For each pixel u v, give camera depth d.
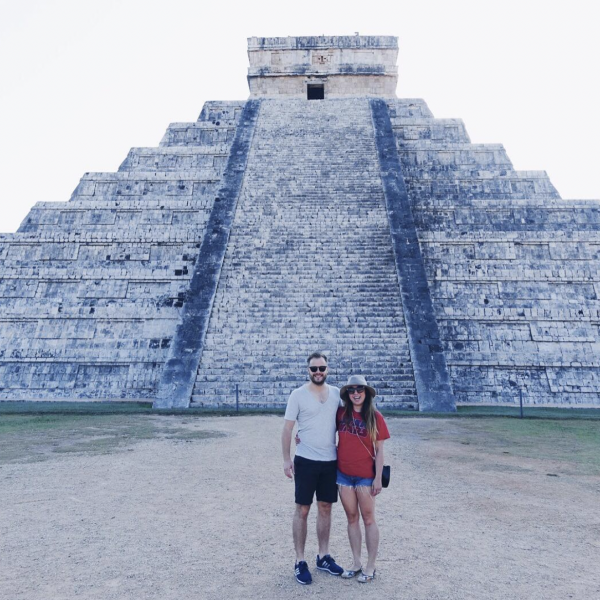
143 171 29.25
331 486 5.08
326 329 18.88
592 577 4.89
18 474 8.40
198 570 5.02
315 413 5.15
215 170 28.97
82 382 21.12
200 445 10.81
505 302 22.20
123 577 4.86
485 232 23.66
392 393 16.84
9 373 21.34
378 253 21.67
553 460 9.66
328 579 4.85
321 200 24.27
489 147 28.97
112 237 24.28
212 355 18.28
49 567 5.07
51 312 22.53
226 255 21.80
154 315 22.50
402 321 19.03
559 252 23.34
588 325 21.48
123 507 6.86
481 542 5.73
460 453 10.24
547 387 20.19
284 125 29.91
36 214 26.22
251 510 6.79
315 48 36.19
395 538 5.85
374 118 30.23
